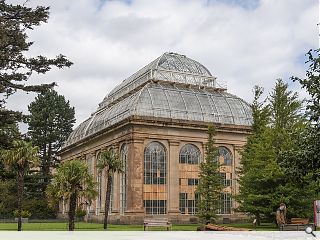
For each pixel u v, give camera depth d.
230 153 71.25
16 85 28.62
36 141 107.44
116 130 68.38
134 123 63.75
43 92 29.84
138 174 63.09
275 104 43.94
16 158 49.41
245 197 44.09
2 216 89.31
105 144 73.06
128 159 64.62
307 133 19.33
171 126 66.25
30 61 28.62
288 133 41.22
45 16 28.39
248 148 49.22
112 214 67.62
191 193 66.81
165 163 65.69
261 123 48.94
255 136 48.38
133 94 73.75
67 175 44.97
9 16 28.06
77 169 45.75
